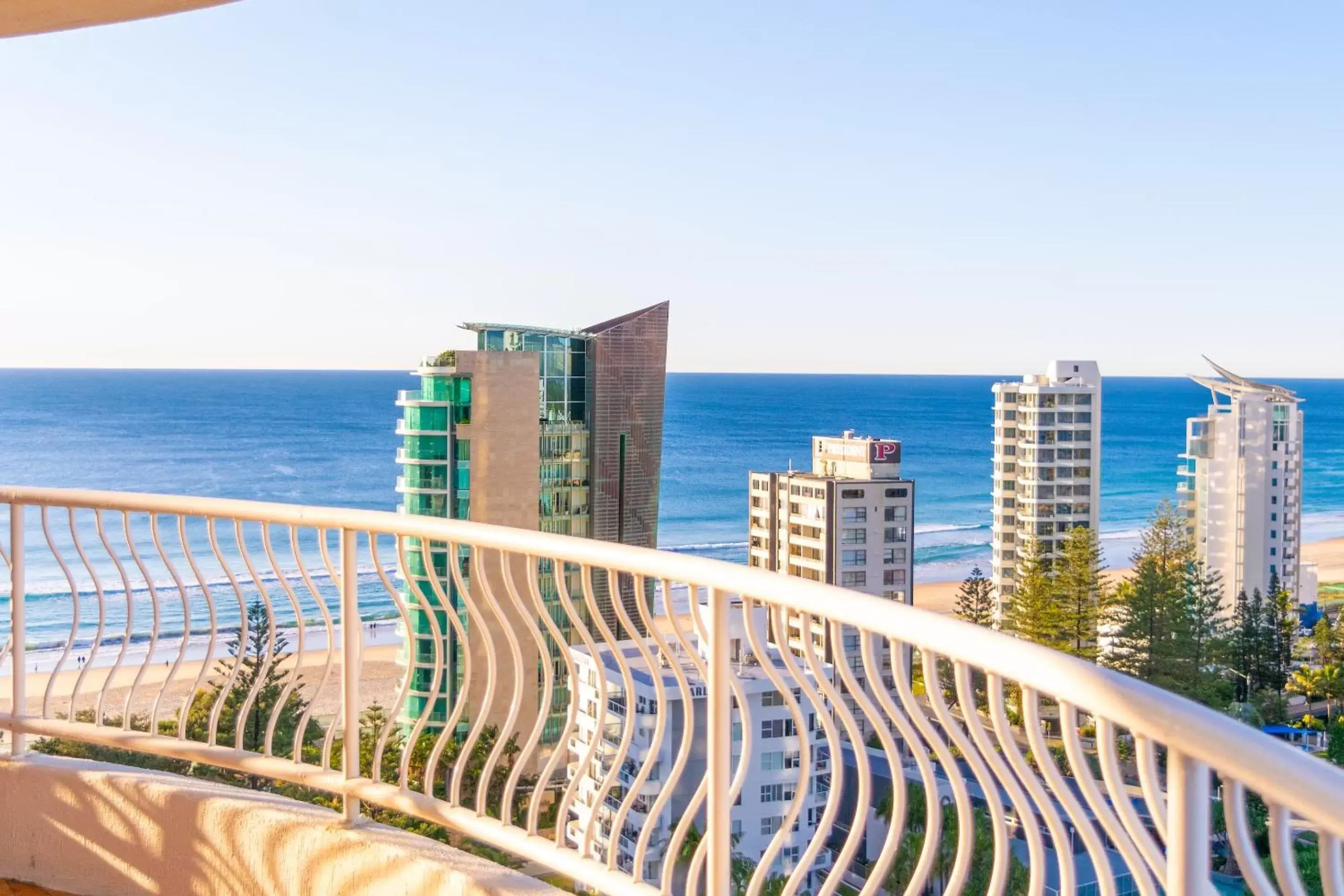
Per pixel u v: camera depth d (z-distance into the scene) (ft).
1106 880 4.65
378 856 9.77
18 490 11.78
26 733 11.98
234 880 10.69
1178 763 3.88
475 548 9.22
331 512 10.04
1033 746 4.84
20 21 14.61
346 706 10.26
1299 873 3.46
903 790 6.22
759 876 7.20
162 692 11.41
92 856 11.55
